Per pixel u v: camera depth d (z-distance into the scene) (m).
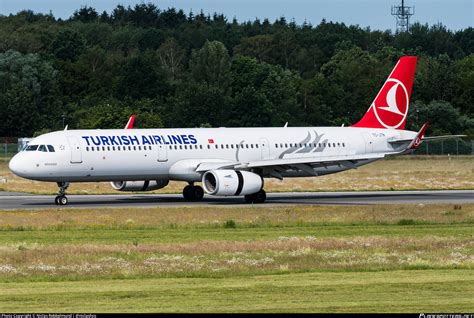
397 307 53.53
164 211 114.00
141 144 130.38
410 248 79.31
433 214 110.31
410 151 148.25
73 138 126.69
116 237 89.94
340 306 53.91
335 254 75.38
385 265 70.06
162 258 73.19
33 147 125.50
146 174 131.38
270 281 63.41
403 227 98.81
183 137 134.50
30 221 103.25
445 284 61.53
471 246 80.62
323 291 59.16
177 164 132.88
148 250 77.50
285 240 84.62
